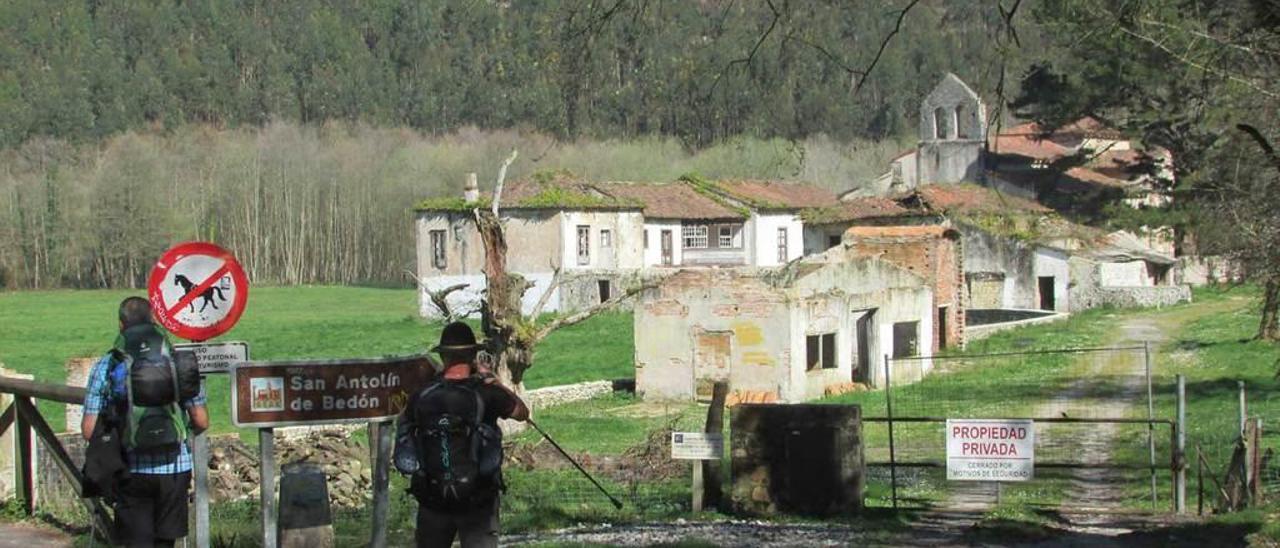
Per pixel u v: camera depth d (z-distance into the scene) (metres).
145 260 131.75
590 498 19.98
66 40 150.88
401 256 128.75
